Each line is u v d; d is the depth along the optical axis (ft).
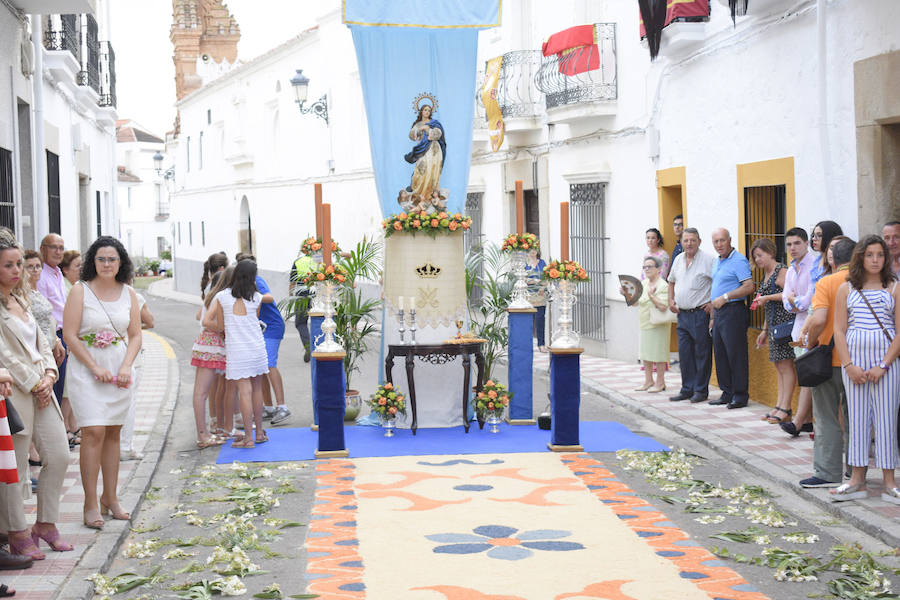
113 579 19.69
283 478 28.04
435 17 36.37
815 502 24.58
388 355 34.65
